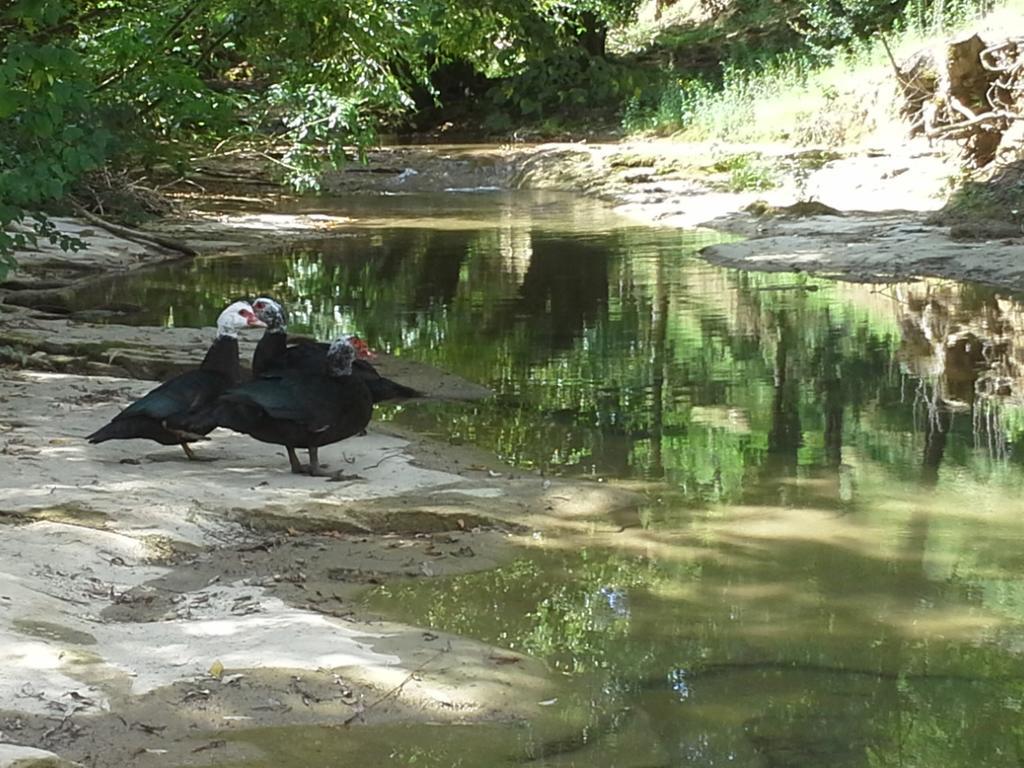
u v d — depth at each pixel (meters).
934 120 26.44
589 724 5.54
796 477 9.26
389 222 26.56
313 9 20.02
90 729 5.24
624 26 47.69
